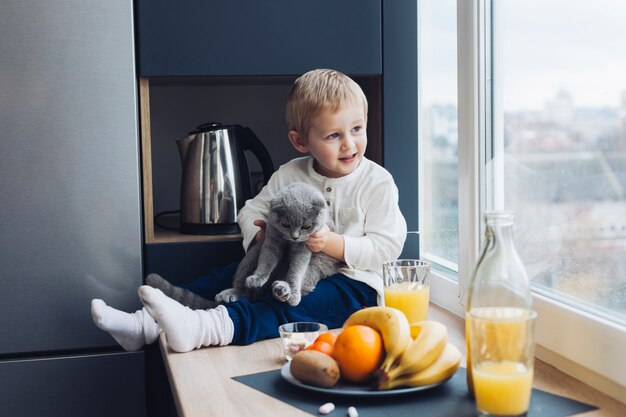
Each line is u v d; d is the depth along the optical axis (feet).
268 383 3.82
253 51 5.68
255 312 4.70
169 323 4.37
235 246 5.71
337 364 3.64
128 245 5.49
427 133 6.16
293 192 4.69
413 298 4.36
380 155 6.01
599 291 3.85
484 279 3.43
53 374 5.45
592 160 3.87
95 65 5.35
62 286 5.42
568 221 4.13
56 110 5.32
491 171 5.05
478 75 5.03
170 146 6.98
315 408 3.44
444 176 5.83
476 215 5.10
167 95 6.94
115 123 5.41
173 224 6.50
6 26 5.22
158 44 5.56
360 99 5.15
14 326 5.39
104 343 5.52
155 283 5.16
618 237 3.67
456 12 5.47
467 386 3.59
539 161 4.42
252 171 7.11
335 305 4.95
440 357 3.61
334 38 5.79
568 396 3.60
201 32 5.61
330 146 5.15
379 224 5.22
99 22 5.33
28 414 5.45
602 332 3.63
